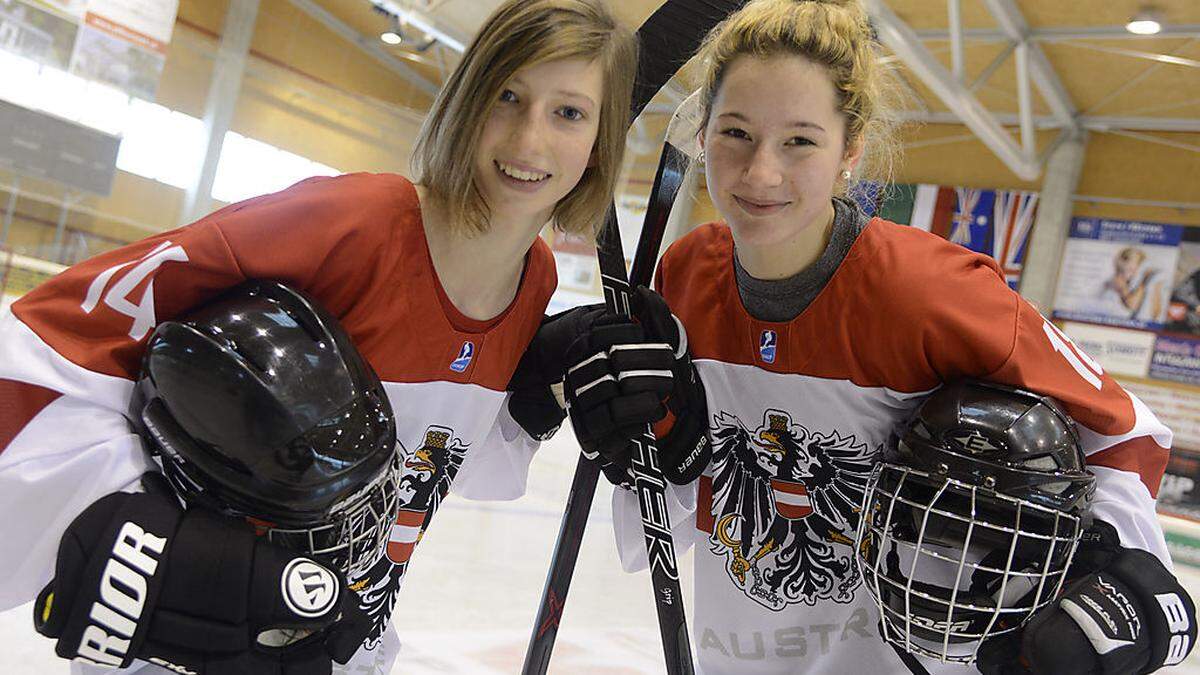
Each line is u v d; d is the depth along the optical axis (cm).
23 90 787
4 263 711
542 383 142
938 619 113
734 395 138
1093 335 1034
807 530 138
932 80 787
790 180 118
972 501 107
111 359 100
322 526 100
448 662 213
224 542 89
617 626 276
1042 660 107
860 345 126
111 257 104
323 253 108
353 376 100
